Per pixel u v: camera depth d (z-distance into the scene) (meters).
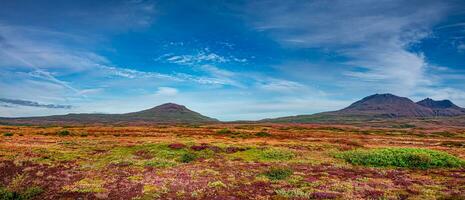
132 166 35.69
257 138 78.25
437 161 37.94
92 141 61.97
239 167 35.66
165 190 24.97
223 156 44.00
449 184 27.50
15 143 53.84
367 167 36.91
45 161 36.56
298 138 79.94
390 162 38.16
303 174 31.86
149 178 29.31
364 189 25.44
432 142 78.56
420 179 29.84
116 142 59.59
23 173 30.52
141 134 86.69
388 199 22.48
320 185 26.88
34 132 85.19
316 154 46.38
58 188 25.67
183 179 28.98
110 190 25.06
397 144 70.00
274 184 27.31
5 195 23.00
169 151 46.25
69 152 44.62
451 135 120.06
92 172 31.98
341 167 36.62
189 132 96.94
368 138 89.25
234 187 26.11
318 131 121.12
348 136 94.62
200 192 24.44
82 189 25.17
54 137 72.81
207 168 34.91
